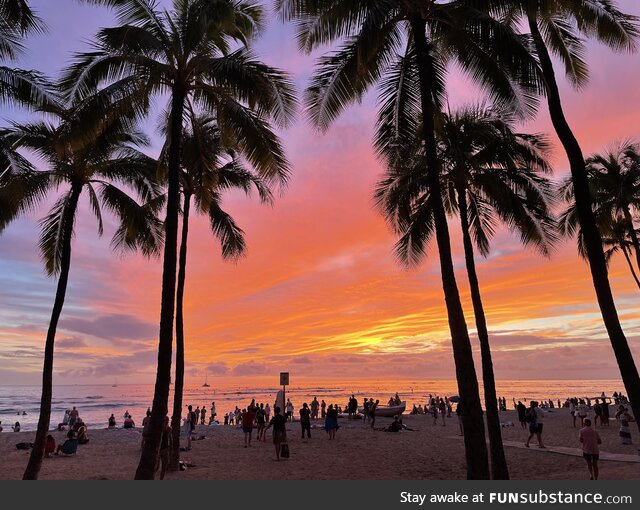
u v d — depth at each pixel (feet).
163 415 28.89
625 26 37.29
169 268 30.37
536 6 31.01
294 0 30.71
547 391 563.07
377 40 28.99
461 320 28.53
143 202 51.13
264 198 56.65
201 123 49.57
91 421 217.36
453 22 33.12
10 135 42.37
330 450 61.36
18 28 34.35
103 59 32.73
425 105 31.40
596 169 73.46
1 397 509.76
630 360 31.48
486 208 57.11
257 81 31.37
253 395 535.60
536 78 29.53
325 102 34.71
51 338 39.83
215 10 31.96
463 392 27.68
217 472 46.09
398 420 84.38
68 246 42.19
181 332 49.06
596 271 33.42
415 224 53.16
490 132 47.52
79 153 38.58
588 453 37.50
